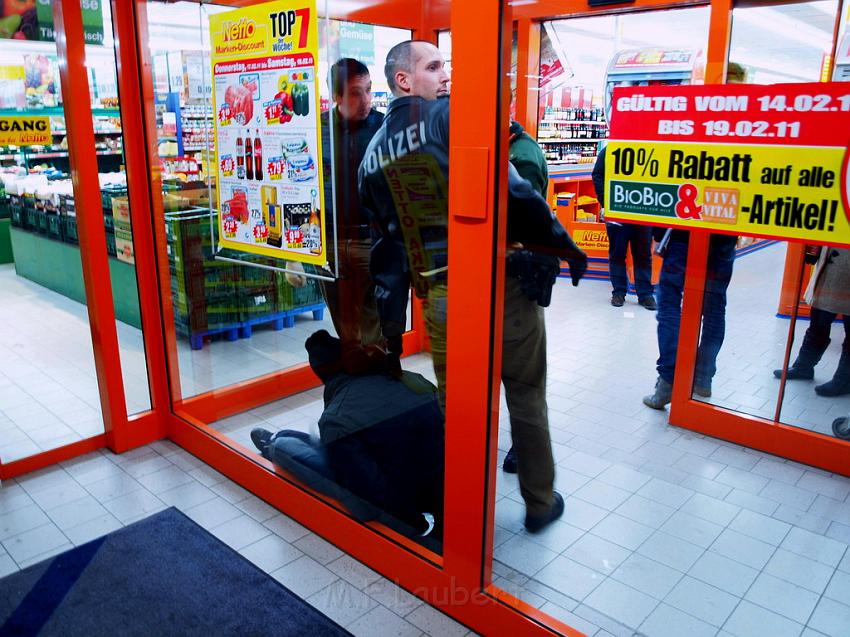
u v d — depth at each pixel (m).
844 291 2.93
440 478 2.13
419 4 2.51
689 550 2.16
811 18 2.06
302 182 2.33
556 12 2.58
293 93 2.26
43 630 1.92
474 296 1.74
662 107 1.45
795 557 2.15
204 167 2.98
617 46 2.79
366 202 2.29
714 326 2.88
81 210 2.70
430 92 1.99
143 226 2.88
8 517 2.49
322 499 2.35
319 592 2.09
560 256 1.95
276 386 3.39
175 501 2.60
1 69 2.58
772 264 3.14
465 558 1.92
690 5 2.45
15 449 2.90
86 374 3.82
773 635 1.84
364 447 2.28
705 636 1.82
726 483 2.56
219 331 3.55
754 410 2.88
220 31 2.47
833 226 1.28
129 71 2.73
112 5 2.64
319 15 2.14
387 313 2.31
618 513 2.32
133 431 3.02
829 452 2.62
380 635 1.91
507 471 2.07
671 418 2.98
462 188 1.69
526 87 2.51
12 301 5.35
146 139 2.79
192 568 2.19
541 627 1.77
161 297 2.96
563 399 3.06
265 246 2.58
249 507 2.56
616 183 1.57
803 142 1.29
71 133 2.63
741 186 1.38
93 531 2.40
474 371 1.78
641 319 3.21
